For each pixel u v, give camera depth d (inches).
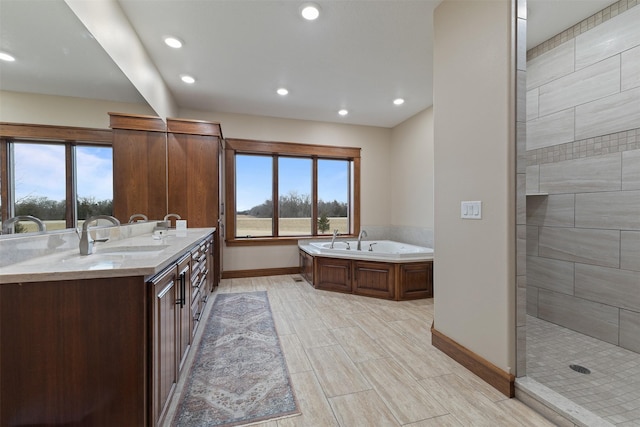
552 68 99.9
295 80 125.9
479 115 68.1
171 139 133.9
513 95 60.9
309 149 180.9
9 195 48.8
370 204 193.6
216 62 110.0
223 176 166.7
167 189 132.9
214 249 144.4
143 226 106.2
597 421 49.4
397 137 190.2
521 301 62.0
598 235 88.1
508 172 61.1
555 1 80.9
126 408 43.4
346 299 130.9
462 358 73.9
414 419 54.8
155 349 46.7
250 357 78.6
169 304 56.1
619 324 83.0
